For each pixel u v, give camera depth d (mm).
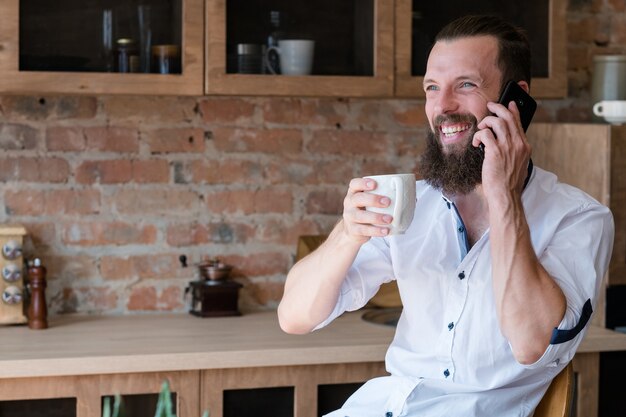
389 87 3408
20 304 3377
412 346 2326
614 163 3340
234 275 3732
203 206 3688
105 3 3217
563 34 3566
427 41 3463
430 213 2340
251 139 3711
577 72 4004
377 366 3141
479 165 2197
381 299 3719
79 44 3199
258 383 3051
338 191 3801
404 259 2309
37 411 2930
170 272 3672
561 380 2193
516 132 2088
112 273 3625
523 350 2027
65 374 2883
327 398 3135
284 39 3336
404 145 3857
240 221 3723
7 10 3104
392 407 2275
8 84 3121
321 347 3059
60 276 3582
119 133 3598
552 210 2207
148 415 3002
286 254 3768
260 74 3314
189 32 3236
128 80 3205
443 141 2236
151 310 3666
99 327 3373
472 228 2291
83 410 2936
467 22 2260
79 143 3570
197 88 3260
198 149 3670
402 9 3406
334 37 3387
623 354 3307
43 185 3555
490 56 2215
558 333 2021
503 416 2213
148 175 3633
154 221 3650
